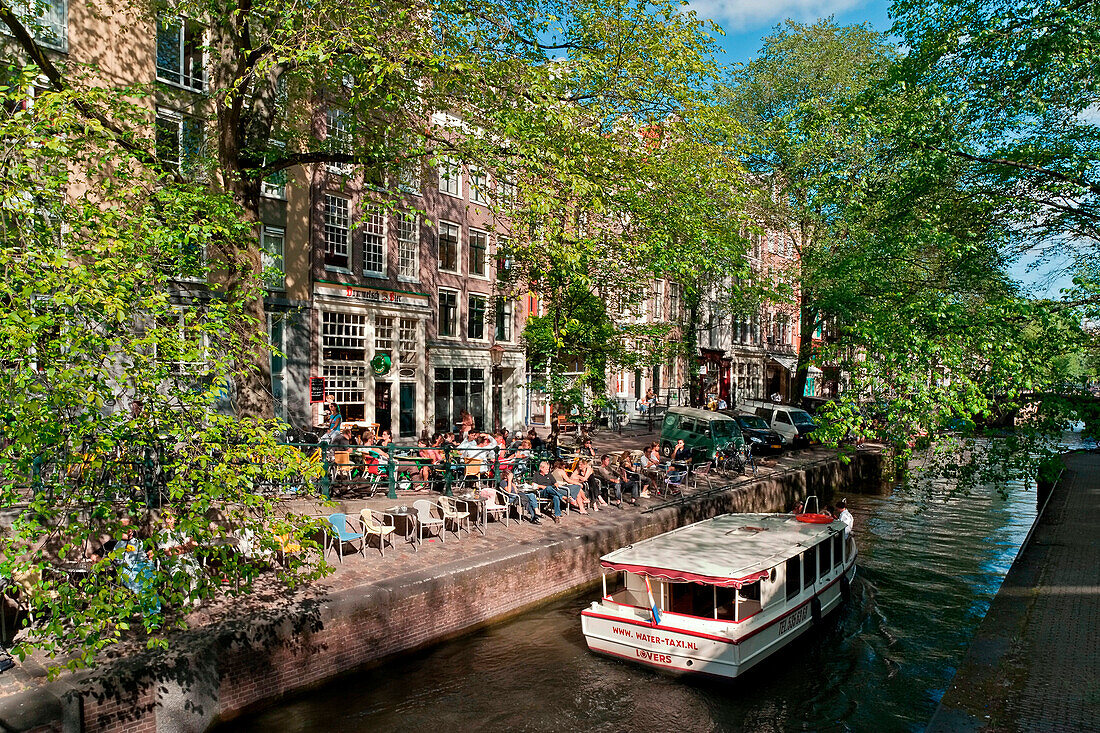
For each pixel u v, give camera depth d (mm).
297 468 6746
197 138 16938
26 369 5461
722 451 21797
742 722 8961
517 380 28094
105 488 6113
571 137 12742
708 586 11047
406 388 23750
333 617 9055
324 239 21062
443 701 9109
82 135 8398
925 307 10305
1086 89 11266
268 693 8430
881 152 13102
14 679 6836
